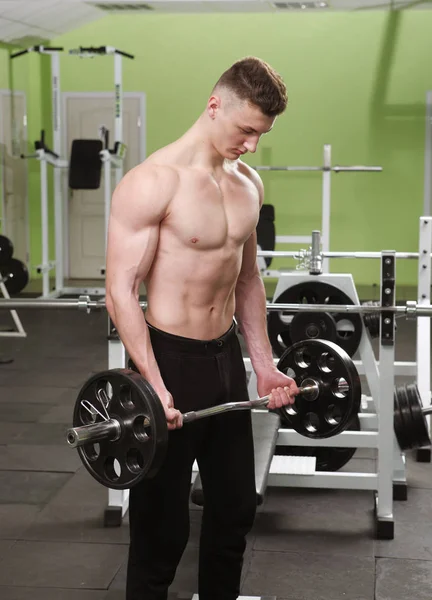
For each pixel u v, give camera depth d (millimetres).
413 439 3148
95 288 8664
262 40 9172
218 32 9180
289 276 3289
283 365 2275
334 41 9078
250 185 1982
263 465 2658
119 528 2961
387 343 2816
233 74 1800
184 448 1933
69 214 9562
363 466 3631
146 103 9344
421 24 8938
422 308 2689
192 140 1884
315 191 9250
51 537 2887
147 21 9219
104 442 1820
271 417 3152
